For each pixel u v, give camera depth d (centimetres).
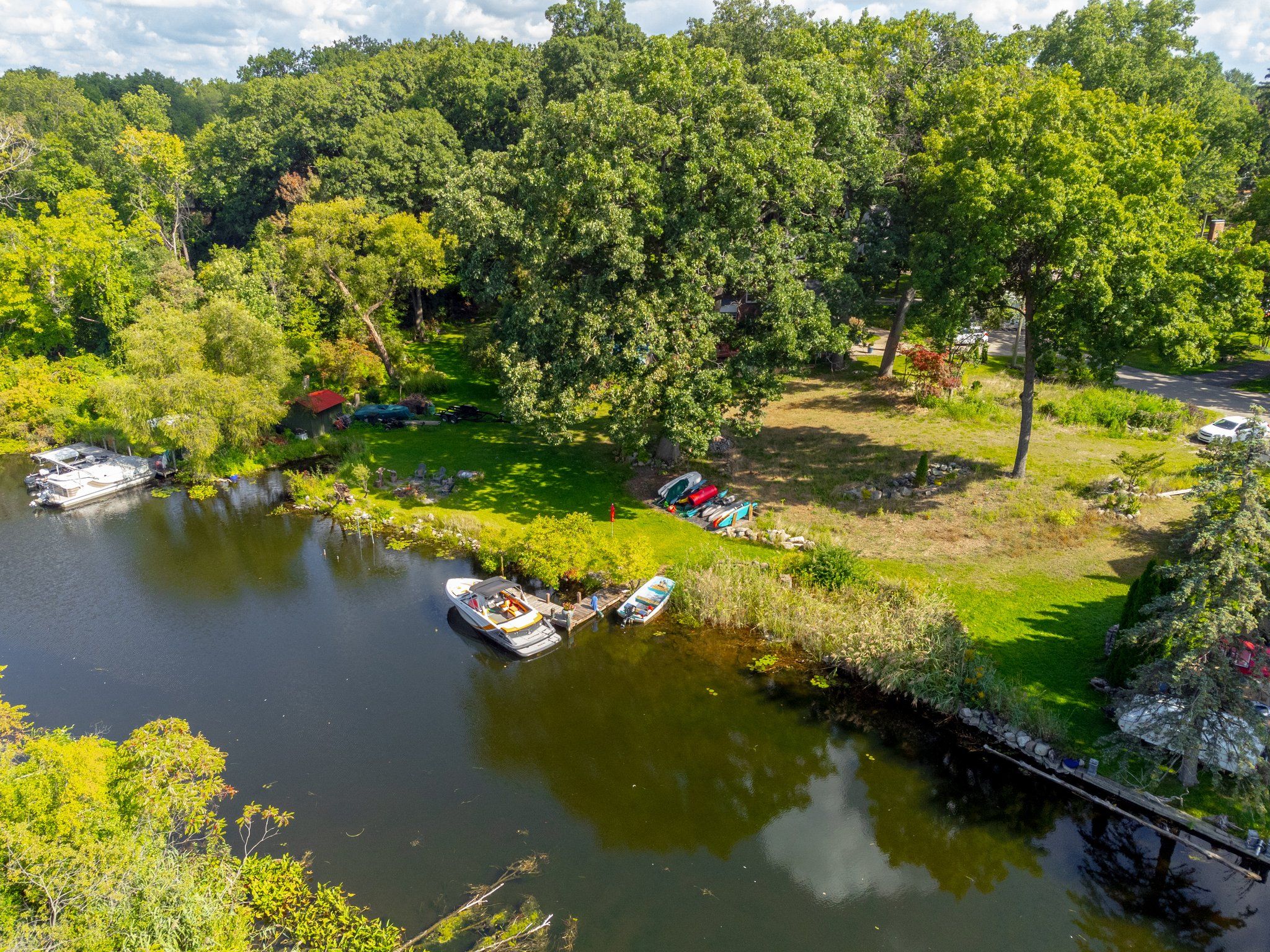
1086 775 2522
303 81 9994
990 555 3641
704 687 3102
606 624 3500
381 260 6078
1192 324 3584
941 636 2950
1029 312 4056
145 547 4262
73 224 6562
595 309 3825
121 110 13025
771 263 3881
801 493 4306
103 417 5391
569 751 2791
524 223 4262
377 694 3089
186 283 6831
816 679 3120
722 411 4038
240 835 2411
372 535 4312
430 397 6156
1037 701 2747
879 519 4003
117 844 1844
